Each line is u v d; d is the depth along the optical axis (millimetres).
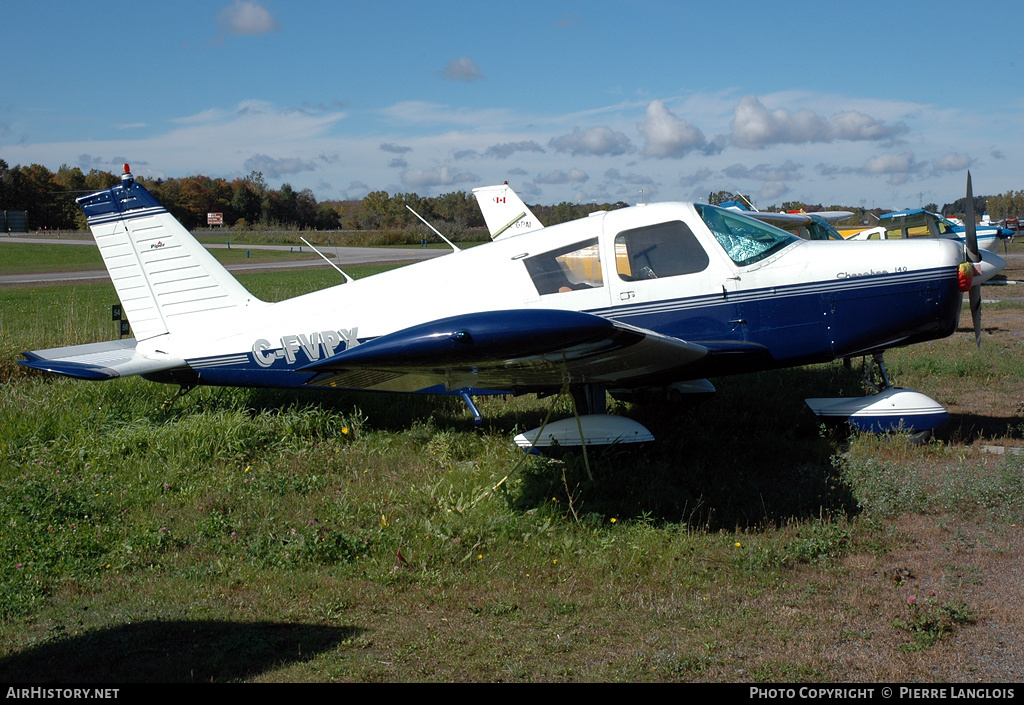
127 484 4789
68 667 2715
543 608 3184
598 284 5352
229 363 6023
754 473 4867
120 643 2898
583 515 4129
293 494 4656
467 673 2658
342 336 5781
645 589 3295
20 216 88250
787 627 2916
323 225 104750
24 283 26266
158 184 98125
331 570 3588
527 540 3838
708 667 2658
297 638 2941
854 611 3029
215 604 3262
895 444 5250
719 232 5344
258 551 3738
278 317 5957
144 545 3861
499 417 6473
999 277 20062
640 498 4352
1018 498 4004
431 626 3037
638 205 5449
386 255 45906
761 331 5262
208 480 4887
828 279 5230
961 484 4238
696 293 5262
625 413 6453
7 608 3180
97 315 13812
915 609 2990
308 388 6082
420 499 4434
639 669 2652
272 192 104562
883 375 5832
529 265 5469
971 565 3422
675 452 5359
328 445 5703
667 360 4578
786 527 3900
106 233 6062
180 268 6059
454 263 5676
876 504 4066
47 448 5547
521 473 4781
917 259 5242
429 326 3676
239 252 50906
